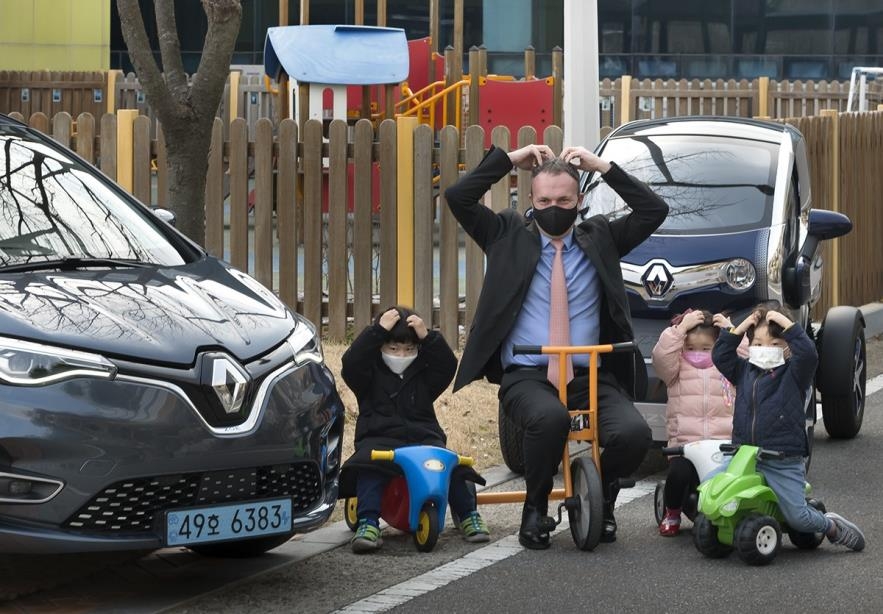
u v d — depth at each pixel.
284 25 20.83
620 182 7.34
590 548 7.16
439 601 6.34
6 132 7.45
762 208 9.41
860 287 16.39
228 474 6.04
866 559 7.08
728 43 32.00
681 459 7.45
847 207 15.73
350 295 14.50
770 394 7.02
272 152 13.06
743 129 10.18
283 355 6.42
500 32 31.44
